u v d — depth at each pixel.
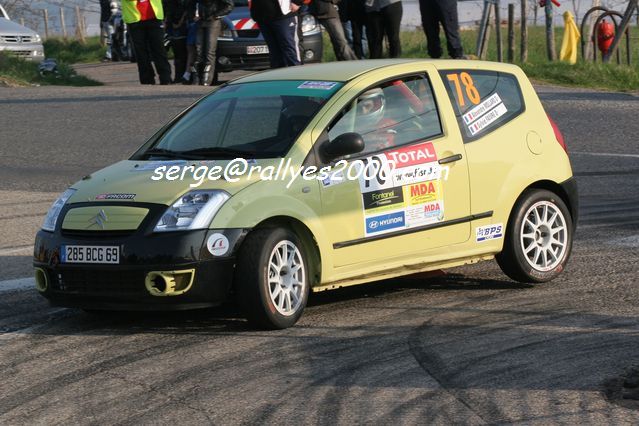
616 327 15.97
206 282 15.86
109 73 65.56
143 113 40.50
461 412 12.34
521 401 12.65
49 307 18.27
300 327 16.53
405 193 17.72
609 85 51.25
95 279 16.20
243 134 17.52
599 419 11.92
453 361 14.41
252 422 12.24
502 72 19.75
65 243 16.42
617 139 34.81
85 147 35.12
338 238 16.98
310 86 18.06
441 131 18.38
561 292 18.53
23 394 13.55
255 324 16.25
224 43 48.22
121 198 16.50
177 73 53.66
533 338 15.46
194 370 14.34
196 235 15.85
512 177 18.97
